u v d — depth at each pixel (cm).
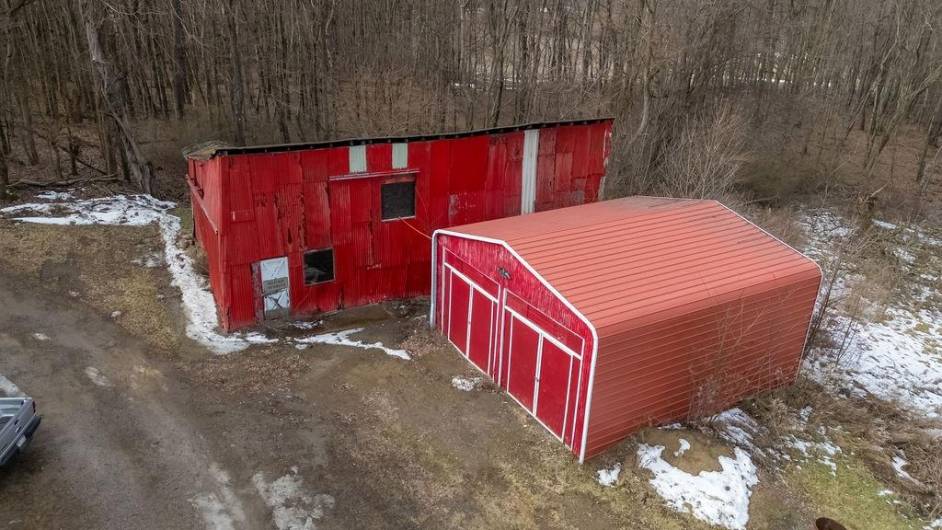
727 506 1118
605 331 1125
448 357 1552
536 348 1291
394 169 1680
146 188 2305
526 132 1844
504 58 3109
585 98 3180
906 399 1644
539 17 3303
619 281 1284
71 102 2844
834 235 2627
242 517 1020
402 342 1605
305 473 1125
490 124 2972
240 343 1527
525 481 1146
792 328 1484
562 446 1241
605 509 1097
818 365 1727
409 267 1814
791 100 3503
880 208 2855
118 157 2430
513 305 1347
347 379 1421
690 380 1320
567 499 1112
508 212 1914
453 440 1242
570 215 1658
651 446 1223
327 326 1655
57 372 1331
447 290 1598
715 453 1217
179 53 2798
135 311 1587
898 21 2989
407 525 1034
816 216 2806
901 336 1981
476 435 1262
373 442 1220
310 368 1453
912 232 2703
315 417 1279
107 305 1600
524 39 2967
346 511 1051
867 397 1630
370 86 3469
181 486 1070
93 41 2131
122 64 2577
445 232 1549
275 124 2944
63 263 1748
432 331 1669
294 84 2925
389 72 3206
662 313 1209
